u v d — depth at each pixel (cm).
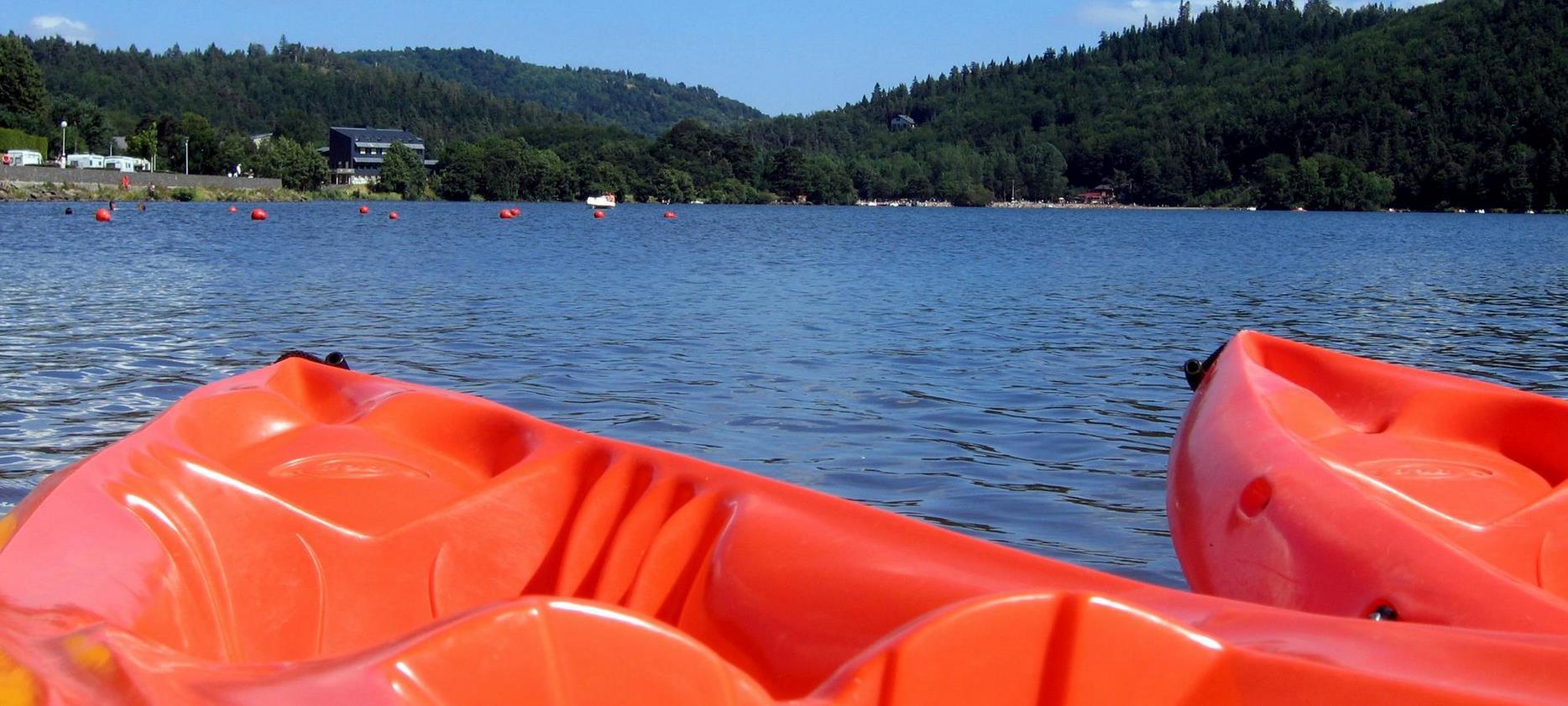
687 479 329
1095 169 15725
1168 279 2156
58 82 16650
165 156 10356
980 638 179
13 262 2070
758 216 7700
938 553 267
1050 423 766
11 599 234
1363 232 5422
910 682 175
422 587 322
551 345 1097
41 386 844
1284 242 4094
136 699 168
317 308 1397
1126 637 180
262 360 981
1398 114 12575
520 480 357
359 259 2323
